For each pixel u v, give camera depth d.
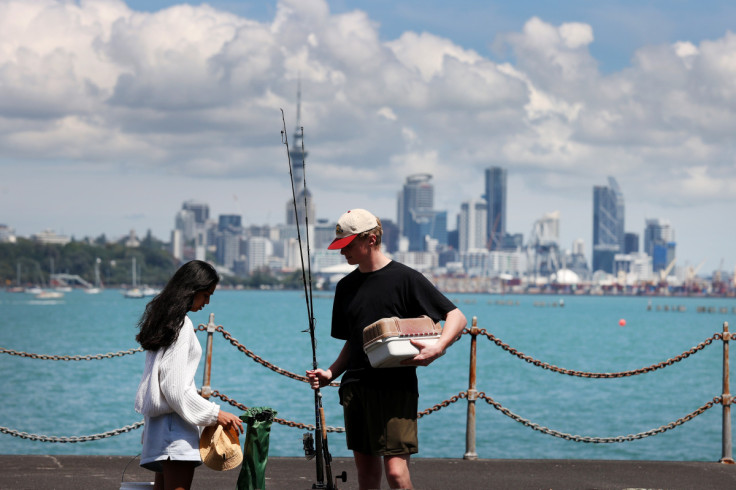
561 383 41.25
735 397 11.53
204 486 9.21
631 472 10.45
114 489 8.88
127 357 51.53
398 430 6.14
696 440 24.61
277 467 10.45
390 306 6.23
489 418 27.67
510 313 191.38
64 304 191.88
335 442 21.22
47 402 31.19
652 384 41.56
